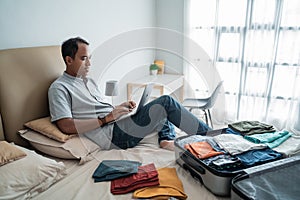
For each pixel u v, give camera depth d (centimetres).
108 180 132
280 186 112
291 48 271
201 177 130
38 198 119
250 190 108
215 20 298
